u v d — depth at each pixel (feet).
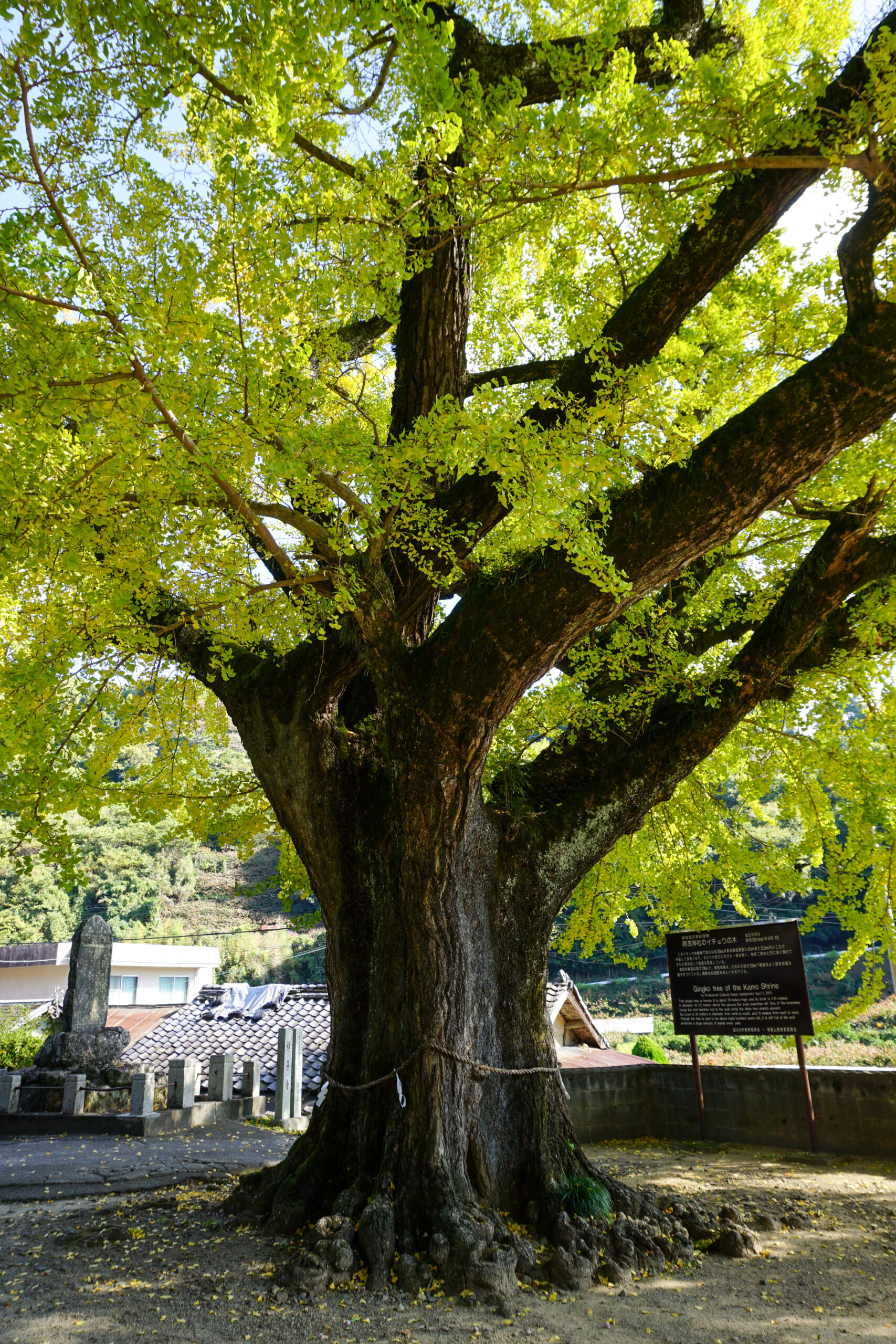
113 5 10.00
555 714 21.33
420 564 16.33
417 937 16.51
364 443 12.42
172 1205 19.10
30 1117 36.29
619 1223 15.42
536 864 18.60
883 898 24.08
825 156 12.50
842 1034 73.05
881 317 13.52
